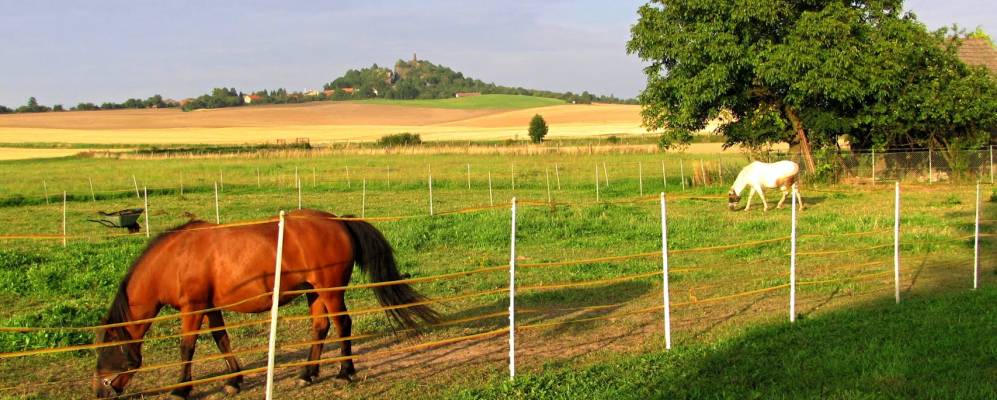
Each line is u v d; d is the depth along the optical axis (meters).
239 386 7.41
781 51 25.11
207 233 7.27
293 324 9.95
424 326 9.56
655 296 11.15
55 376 7.85
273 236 7.25
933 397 6.14
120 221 17.36
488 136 88.62
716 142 64.19
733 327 9.06
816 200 23.73
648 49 28.00
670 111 28.97
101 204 27.17
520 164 42.78
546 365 7.75
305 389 7.37
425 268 13.50
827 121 26.42
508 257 14.56
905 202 22.17
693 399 6.48
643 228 17.44
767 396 6.40
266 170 40.84
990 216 18.34
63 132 98.12
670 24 27.33
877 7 26.44
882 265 12.87
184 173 39.69
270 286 7.21
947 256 13.44
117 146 71.69
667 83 27.80
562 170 39.00
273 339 6.48
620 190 29.69
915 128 28.30
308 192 31.31
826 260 13.55
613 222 18.42
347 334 7.55
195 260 7.14
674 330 9.12
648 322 9.60
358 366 8.08
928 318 8.61
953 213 19.25
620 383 6.94
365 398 7.05
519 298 11.20
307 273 7.29
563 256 14.59
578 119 114.94
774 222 18.17
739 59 25.78
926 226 16.75
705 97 26.27
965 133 28.25
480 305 10.83
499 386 7.06
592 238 16.48
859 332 8.20
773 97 28.30
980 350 7.29
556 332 9.27
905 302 9.69
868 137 29.17
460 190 31.34
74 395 7.29
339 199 27.91
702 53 26.30
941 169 28.41
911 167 28.48
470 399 6.70
